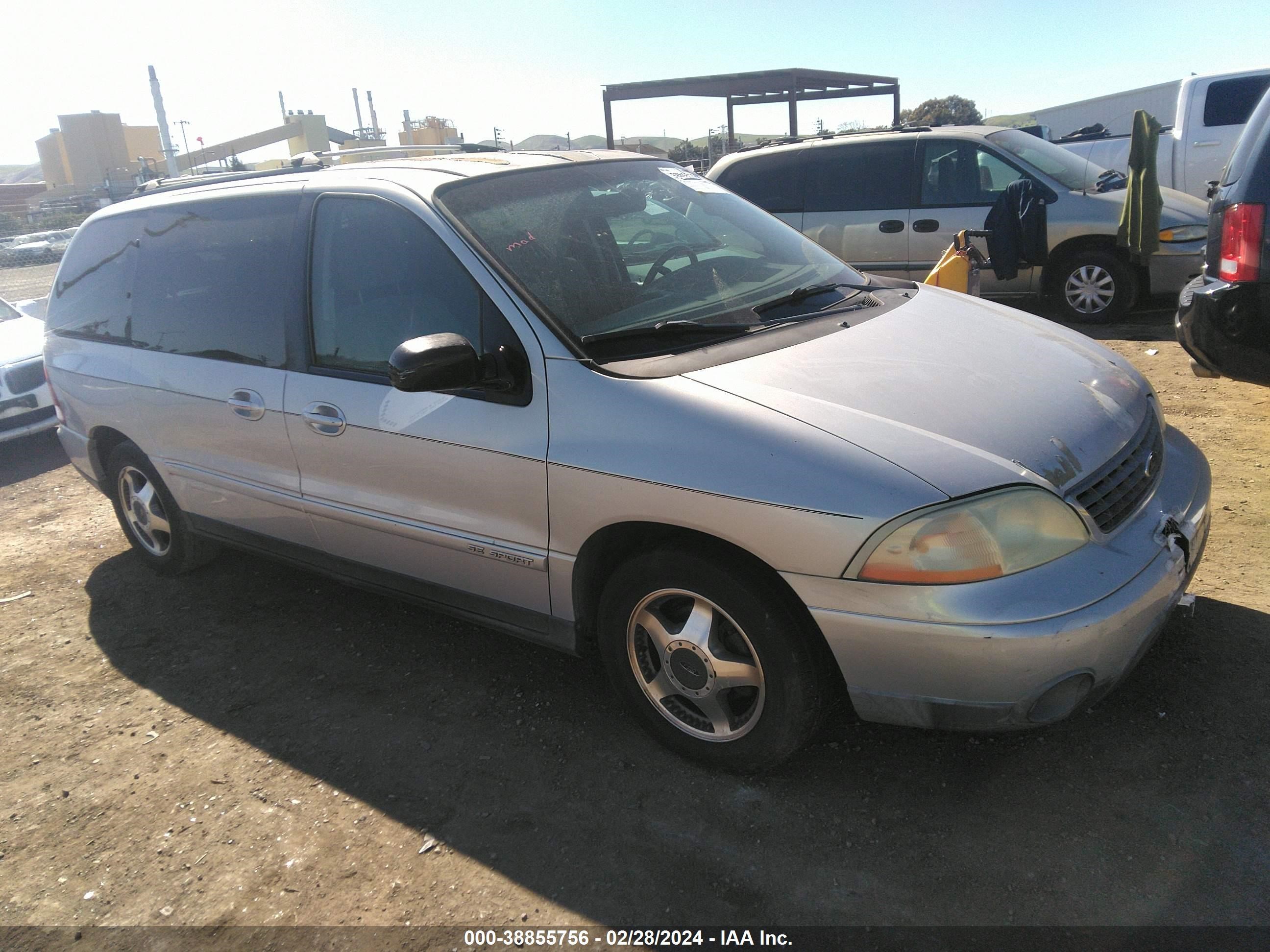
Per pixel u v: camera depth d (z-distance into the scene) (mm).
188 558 4465
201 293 3779
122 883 2562
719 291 3115
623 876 2406
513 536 2842
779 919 2225
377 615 4023
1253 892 2156
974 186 8234
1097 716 2812
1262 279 3992
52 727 3395
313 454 3340
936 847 2396
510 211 3107
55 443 7895
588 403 2607
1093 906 2168
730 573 2439
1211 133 9609
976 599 2164
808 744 2699
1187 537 2531
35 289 15414
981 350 2879
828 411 2406
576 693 3260
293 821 2742
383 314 3111
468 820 2670
